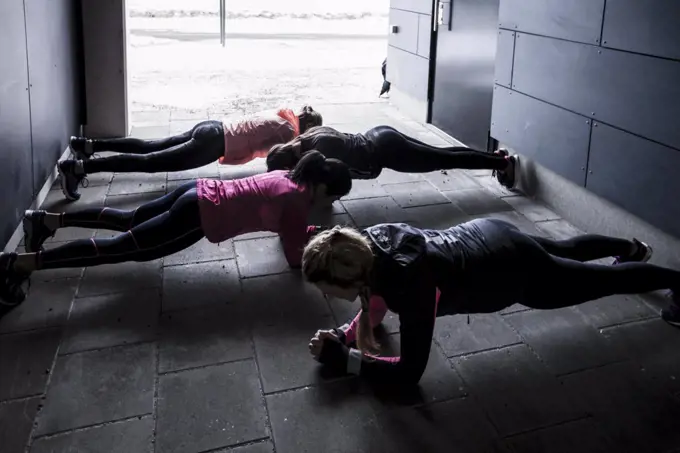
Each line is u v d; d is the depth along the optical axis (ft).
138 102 20.06
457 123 15.89
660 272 7.41
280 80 24.13
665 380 7.22
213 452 6.08
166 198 9.29
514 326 8.27
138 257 8.52
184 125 17.63
